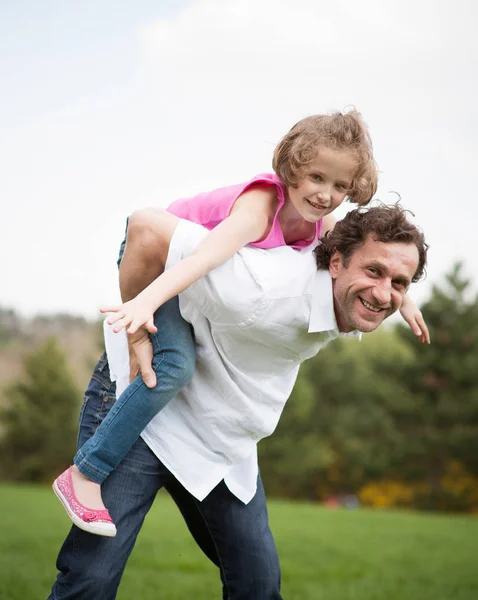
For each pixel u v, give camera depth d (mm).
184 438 2682
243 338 2561
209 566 5852
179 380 2562
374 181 2834
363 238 2506
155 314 2611
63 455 26094
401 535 8555
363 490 26922
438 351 25781
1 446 26281
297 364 2754
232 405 2670
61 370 26562
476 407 25141
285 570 5953
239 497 2781
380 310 2535
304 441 27047
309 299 2539
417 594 5215
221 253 2451
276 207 2732
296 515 10531
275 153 2803
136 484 2635
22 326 30641
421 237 2596
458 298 26047
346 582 5566
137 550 6484
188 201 2885
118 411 2566
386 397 26078
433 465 26141
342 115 2816
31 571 5305
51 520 8375
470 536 8758
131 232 2600
